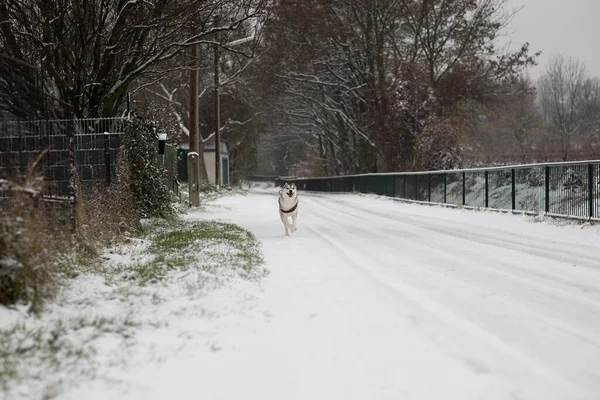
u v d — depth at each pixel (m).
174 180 23.61
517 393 4.20
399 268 9.49
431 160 38.03
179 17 17.12
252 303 6.70
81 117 16.38
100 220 10.70
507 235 14.30
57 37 15.49
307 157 81.44
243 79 44.22
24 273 5.66
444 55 44.41
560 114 73.56
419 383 4.38
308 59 45.38
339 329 5.79
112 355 4.66
